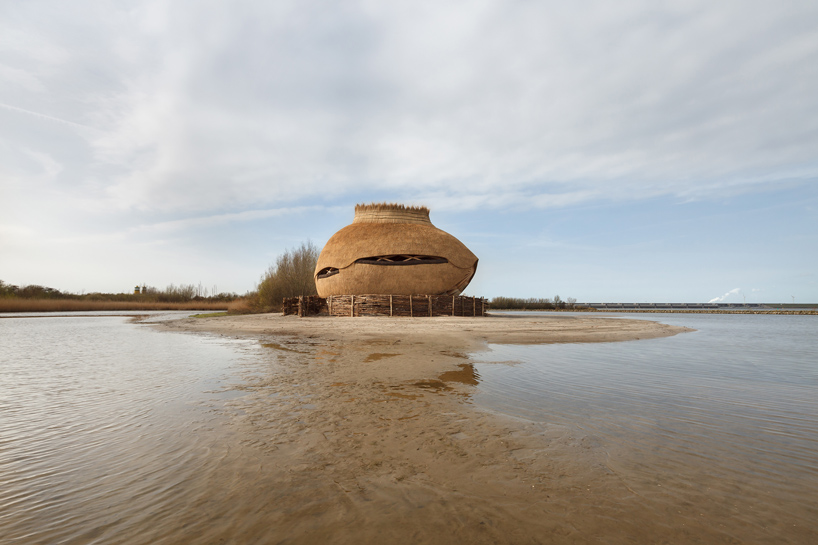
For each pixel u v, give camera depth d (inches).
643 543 93.7
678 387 257.8
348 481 127.0
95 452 151.9
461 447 155.0
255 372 306.3
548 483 125.5
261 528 100.7
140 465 139.8
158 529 100.9
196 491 120.6
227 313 1464.1
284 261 1457.9
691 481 126.8
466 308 1021.8
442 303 952.3
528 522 103.3
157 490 121.6
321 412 201.3
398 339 520.4
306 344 481.1
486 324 719.7
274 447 155.1
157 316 1536.7
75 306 2389.3
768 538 95.9
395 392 242.1
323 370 311.6
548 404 216.5
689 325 1088.2
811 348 485.7
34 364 358.3
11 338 633.0
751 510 109.2
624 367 328.2
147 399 228.8
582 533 98.1
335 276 1039.6
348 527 101.0
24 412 204.4
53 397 235.1
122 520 105.3
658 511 108.7
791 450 152.7
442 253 1005.2
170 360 374.9
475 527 101.0
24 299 2367.1
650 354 409.4
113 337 641.6
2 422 187.9
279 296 1422.2
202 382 272.8
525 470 134.8
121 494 119.4
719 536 96.7
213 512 108.8
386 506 111.6
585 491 120.3
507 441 161.2
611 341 529.0
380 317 891.4
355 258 1006.4
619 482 126.0
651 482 126.0
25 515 107.7
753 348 482.6
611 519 104.7
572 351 425.1
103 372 313.7
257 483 125.3
